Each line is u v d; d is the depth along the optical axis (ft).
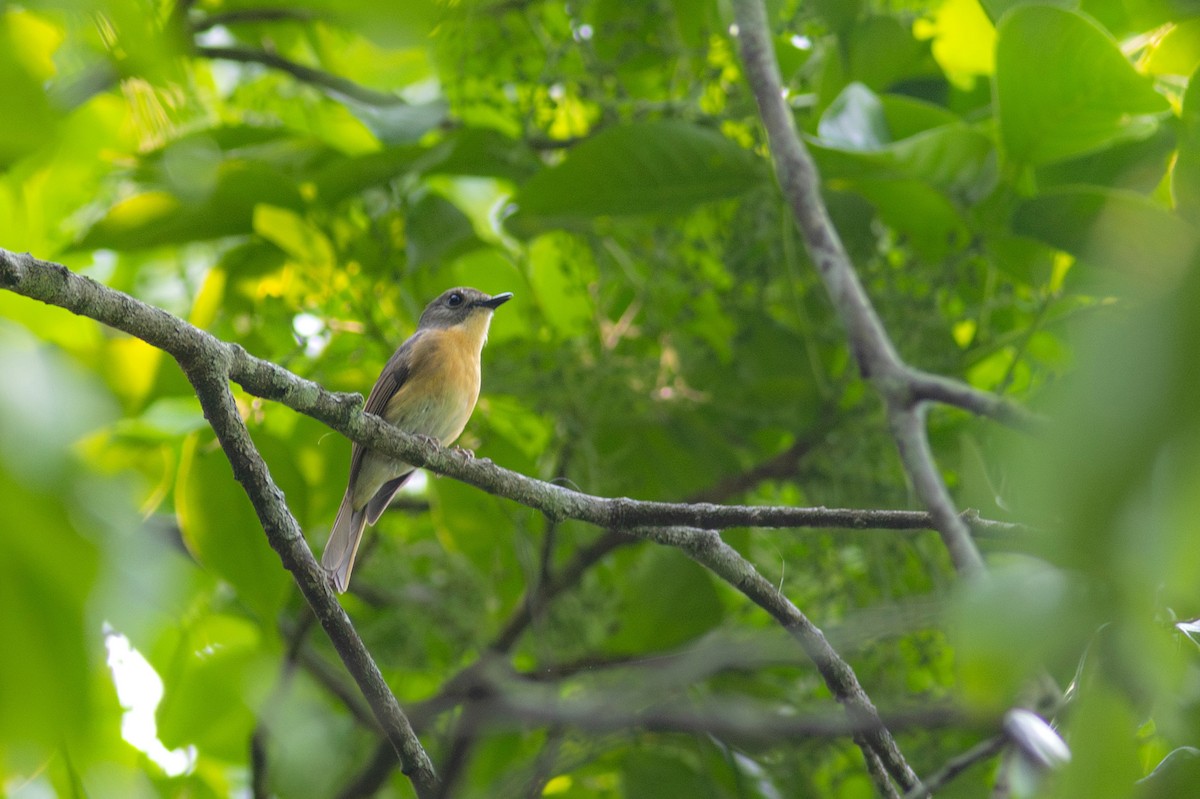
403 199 37.09
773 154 30.89
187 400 29.35
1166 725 9.39
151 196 34.27
